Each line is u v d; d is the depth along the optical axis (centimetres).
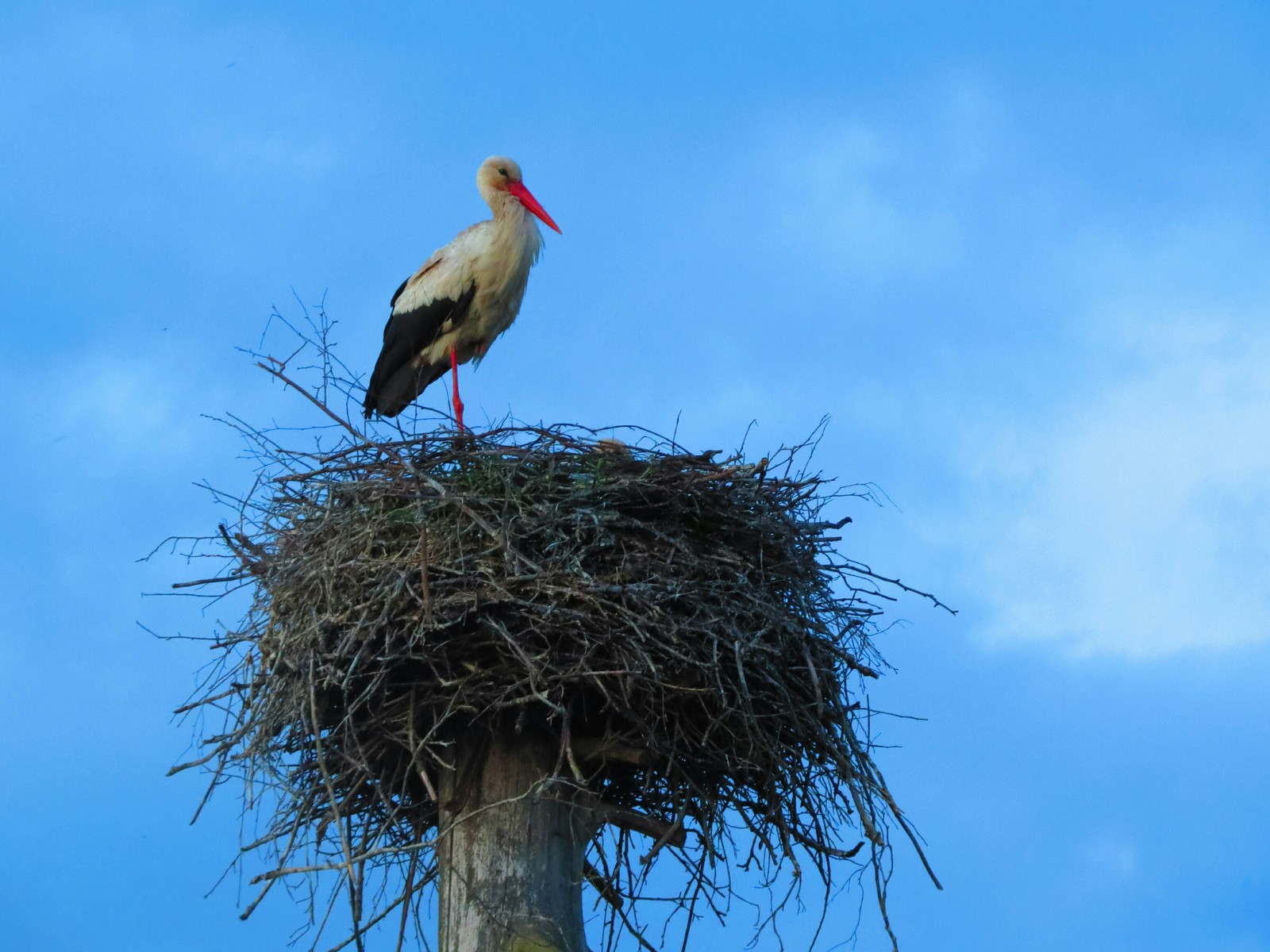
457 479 962
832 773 945
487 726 883
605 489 956
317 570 905
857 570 1035
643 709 883
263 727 862
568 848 863
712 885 949
